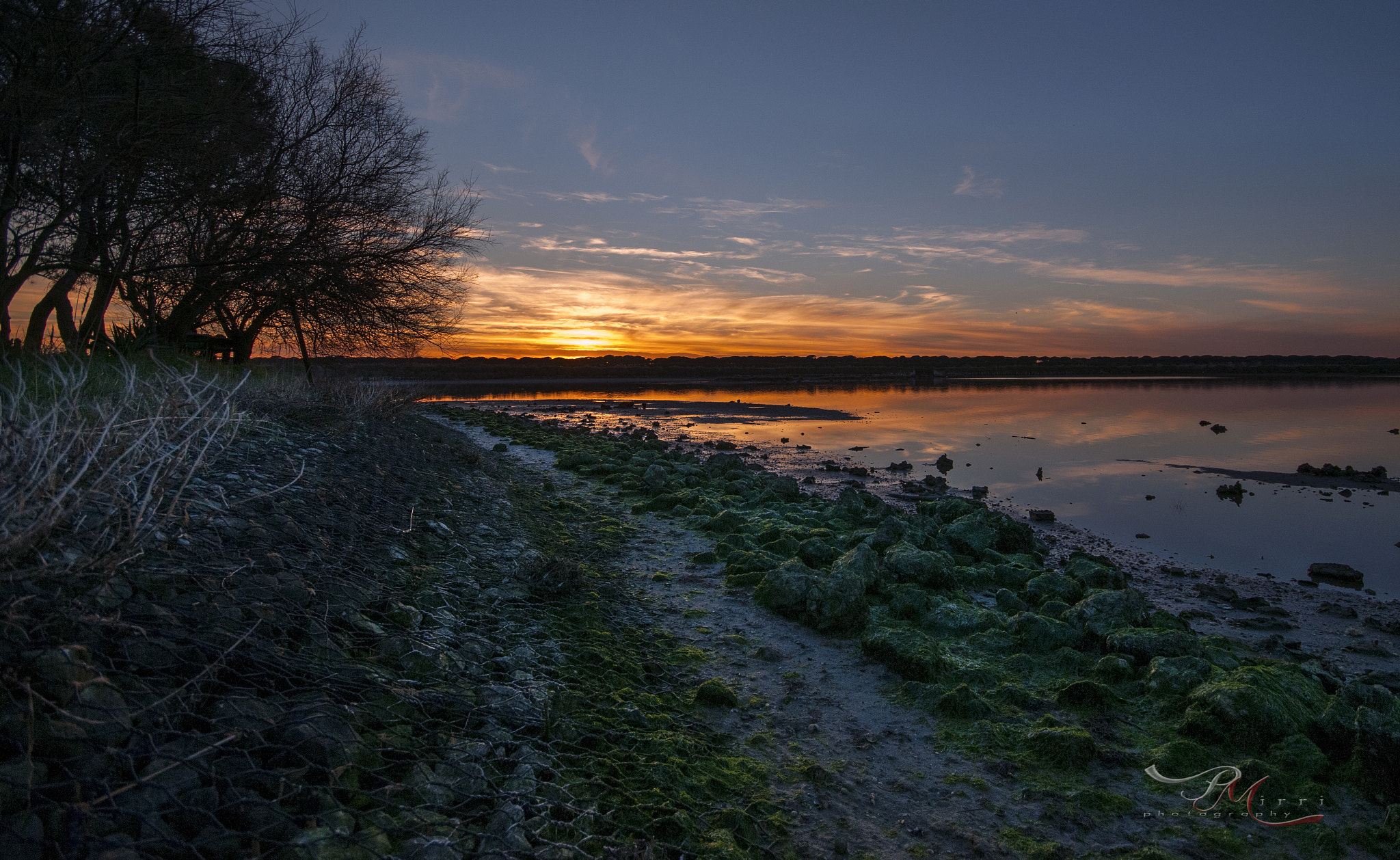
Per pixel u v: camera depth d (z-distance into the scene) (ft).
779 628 20.99
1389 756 13.03
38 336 35.45
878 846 11.42
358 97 48.47
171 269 42.60
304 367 62.23
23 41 27.76
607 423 99.09
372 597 14.40
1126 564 33.71
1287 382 273.75
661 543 30.27
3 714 7.16
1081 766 14.01
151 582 10.67
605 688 15.12
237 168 41.39
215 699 8.98
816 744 14.64
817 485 52.24
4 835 6.15
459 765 10.08
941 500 37.42
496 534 25.48
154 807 7.14
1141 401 151.23
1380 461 66.03
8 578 8.42
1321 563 32.60
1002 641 20.04
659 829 10.68
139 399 17.22
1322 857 11.59
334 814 8.02
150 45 30.86
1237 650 20.80
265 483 18.72
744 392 193.67
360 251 49.67
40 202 31.53
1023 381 294.05
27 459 10.09
